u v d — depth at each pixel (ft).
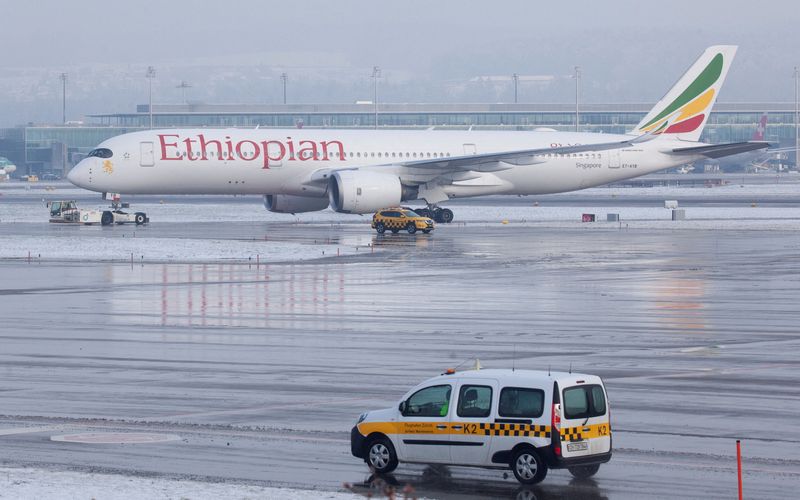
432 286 341.62
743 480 132.77
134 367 209.97
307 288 336.29
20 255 441.68
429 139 644.27
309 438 155.43
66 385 192.85
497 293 324.39
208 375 201.87
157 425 163.32
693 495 127.34
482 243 495.82
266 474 136.56
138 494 122.93
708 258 431.02
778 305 298.35
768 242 505.25
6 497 120.47
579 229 588.50
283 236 530.68
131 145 592.19
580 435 132.87
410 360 216.33
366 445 140.36
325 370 206.18
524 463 131.95
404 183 624.59
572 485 132.26
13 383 194.59
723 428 159.63
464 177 633.61
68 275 374.02
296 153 608.60
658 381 194.08
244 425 163.32
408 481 135.33
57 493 122.72
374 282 352.08
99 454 145.79
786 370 204.95
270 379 198.08
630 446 150.10
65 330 255.50
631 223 634.84
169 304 300.61
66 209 635.66
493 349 228.63
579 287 338.95
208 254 442.09
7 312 285.43
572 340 239.91
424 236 536.01
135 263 414.21
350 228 593.01
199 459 143.54
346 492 127.54
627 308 292.61
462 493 129.80
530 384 133.28
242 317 276.82
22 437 155.33
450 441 135.33
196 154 595.47
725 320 270.46
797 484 130.93
